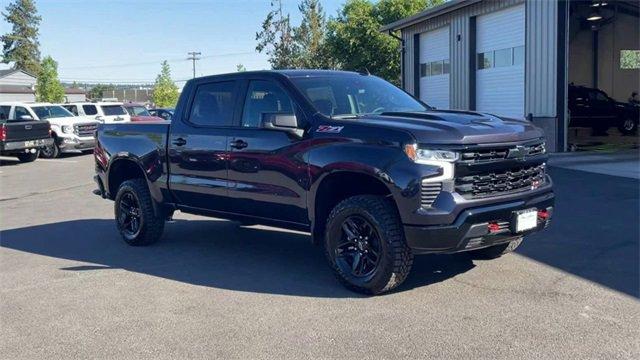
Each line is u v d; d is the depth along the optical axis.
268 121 6.03
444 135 5.25
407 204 5.23
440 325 4.96
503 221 5.48
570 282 5.97
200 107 7.31
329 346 4.63
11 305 5.94
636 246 7.27
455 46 23.14
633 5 25.14
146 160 7.83
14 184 16.59
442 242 5.21
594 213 9.29
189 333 5.02
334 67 50.53
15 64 90.81
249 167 6.56
